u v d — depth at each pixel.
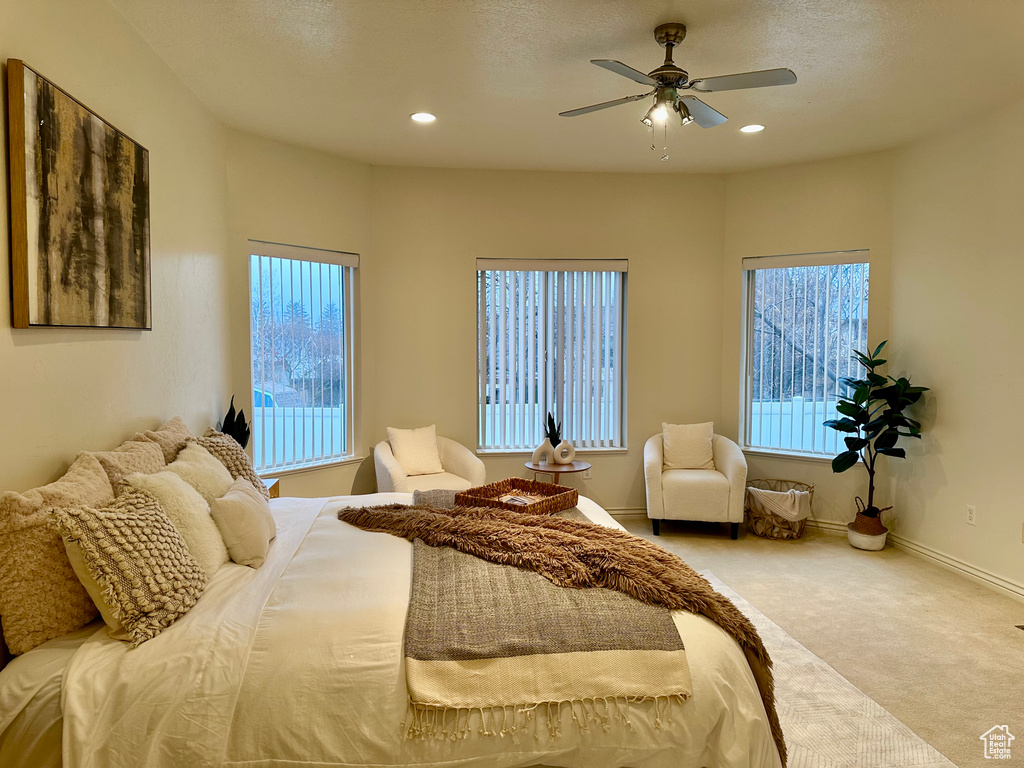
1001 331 3.76
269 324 4.48
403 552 2.36
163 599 1.81
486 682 1.74
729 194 5.35
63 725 1.58
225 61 3.15
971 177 3.97
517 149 4.62
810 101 3.68
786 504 4.80
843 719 2.50
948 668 2.90
